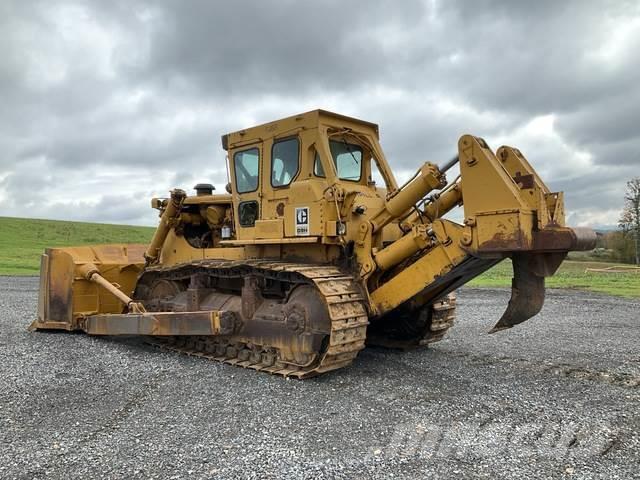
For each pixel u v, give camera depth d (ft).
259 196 26.17
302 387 20.53
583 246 18.51
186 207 32.32
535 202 18.61
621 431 15.84
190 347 27.63
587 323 37.14
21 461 13.75
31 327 33.76
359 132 26.43
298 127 24.43
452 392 19.95
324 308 21.99
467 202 19.66
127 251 35.83
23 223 186.91
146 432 15.75
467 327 35.32
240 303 25.67
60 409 17.95
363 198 24.22
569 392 20.08
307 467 13.30
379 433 15.65
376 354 26.73
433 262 20.98
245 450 14.37
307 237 23.35
